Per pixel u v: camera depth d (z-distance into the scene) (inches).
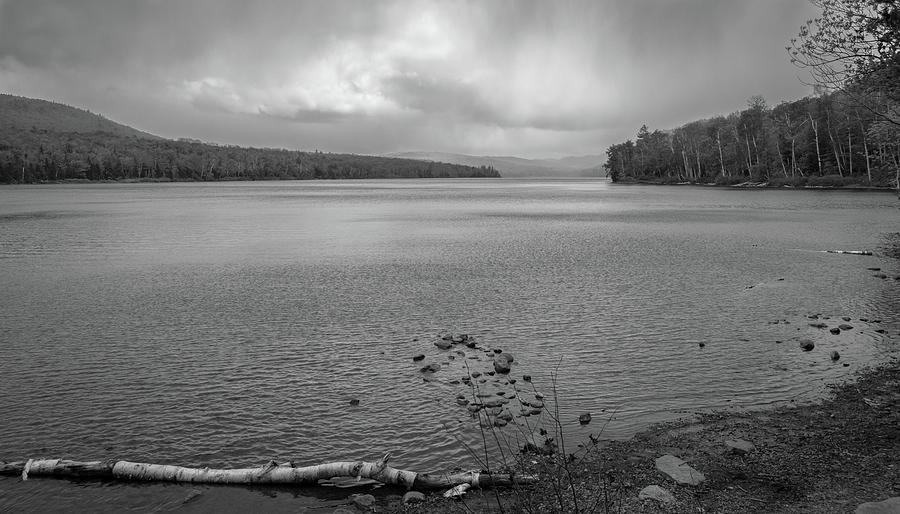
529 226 2192.4
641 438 425.7
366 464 378.3
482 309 856.9
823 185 4475.9
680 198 4069.9
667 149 7490.2
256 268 1253.7
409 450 422.6
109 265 1301.7
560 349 659.4
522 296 941.2
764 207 2982.3
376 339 709.9
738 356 625.3
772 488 337.7
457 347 675.4
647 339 694.5
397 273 1174.3
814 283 1029.2
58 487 376.8
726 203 3368.6
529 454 404.8
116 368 609.0
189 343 698.2
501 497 349.1
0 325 786.2
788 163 5290.4
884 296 919.7
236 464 407.8
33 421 480.1
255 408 502.9
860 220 2242.9
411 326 767.7
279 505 353.4
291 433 454.9
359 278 1122.0
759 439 412.5
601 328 745.0
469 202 4001.0
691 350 648.4
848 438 403.5
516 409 491.8
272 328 763.4
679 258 1337.4
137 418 484.7
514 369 595.2
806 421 443.2
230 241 1758.1
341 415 486.0
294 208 3346.5
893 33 487.5
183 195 5142.7
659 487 340.5
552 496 341.4
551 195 5113.2
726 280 1064.2
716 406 489.4
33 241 1754.4
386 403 510.0
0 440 446.9
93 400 523.2
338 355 648.4
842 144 4603.8
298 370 599.5
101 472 386.9
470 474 366.9
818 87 559.5
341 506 350.6
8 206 3486.7
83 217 2667.3
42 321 806.5
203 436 451.2
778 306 858.8
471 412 485.1
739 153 5767.7
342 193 5669.3
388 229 2116.1
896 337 689.6
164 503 357.4
